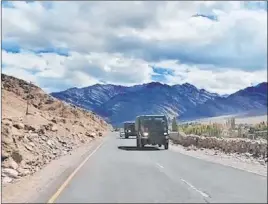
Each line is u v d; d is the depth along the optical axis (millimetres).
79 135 53875
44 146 30250
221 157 27594
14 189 13859
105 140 61188
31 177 17297
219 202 11383
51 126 43500
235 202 11383
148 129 38594
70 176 17641
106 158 27531
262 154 25406
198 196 12375
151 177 17188
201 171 19344
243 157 26484
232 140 31359
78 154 31562
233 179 16391
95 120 131625
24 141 25625
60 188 14078
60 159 26922
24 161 20828
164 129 38656
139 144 40000
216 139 35156
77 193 12953
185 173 18594
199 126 55500
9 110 44062
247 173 18344
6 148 19766
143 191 13391
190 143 42406
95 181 15977
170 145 45656
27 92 86312
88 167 21594
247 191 13352
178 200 11703
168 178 16859
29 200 11586
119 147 41406
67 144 39531
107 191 13422
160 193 12992
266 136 37969
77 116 95625
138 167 21484
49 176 17578
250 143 27688
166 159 26484
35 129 34719
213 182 15523
